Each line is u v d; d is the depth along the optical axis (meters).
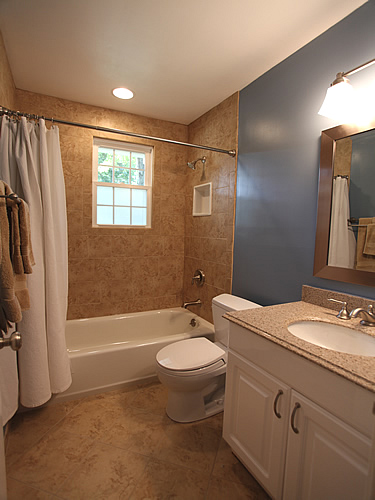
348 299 1.38
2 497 0.77
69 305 2.61
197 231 2.81
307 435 0.98
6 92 1.80
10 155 1.54
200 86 2.15
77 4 1.35
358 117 1.33
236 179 2.25
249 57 1.76
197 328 2.53
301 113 1.64
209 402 1.92
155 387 2.17
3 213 0.96
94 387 2.04
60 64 1.89
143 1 1.32
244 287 2.15
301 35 1.54
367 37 1.29
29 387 1.58
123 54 1.77
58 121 1.69
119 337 2.73
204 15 1.40
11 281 0.97
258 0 1.29
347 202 1.39
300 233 1.66
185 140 3.01
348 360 0.91
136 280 2.88
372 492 0.64
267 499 1.26
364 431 0.80
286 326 1.23
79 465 1.42
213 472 1.40
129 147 2.80
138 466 1.43
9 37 1.61
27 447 1.53
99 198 2.71
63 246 1.78
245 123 2.13
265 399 1.17
